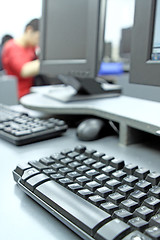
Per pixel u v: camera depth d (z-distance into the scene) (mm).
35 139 516
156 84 426
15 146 500
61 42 706
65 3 680
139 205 267
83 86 707
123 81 767
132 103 604
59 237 248
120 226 229
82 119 667
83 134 523
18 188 345
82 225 243
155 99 615
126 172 335
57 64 716
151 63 430
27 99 729
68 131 598
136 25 448
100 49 614
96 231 233
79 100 664
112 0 1285
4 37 2184
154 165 394
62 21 696
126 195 282
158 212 250
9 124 573
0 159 437
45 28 756
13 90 1240
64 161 372
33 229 261
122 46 1080
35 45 1679
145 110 522
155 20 426
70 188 301
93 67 616
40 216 283
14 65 1623
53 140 535
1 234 255
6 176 377
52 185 307
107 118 529
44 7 743
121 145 494
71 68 672
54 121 583
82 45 646
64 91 809
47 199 288
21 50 1663
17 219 278
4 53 1698
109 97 699
